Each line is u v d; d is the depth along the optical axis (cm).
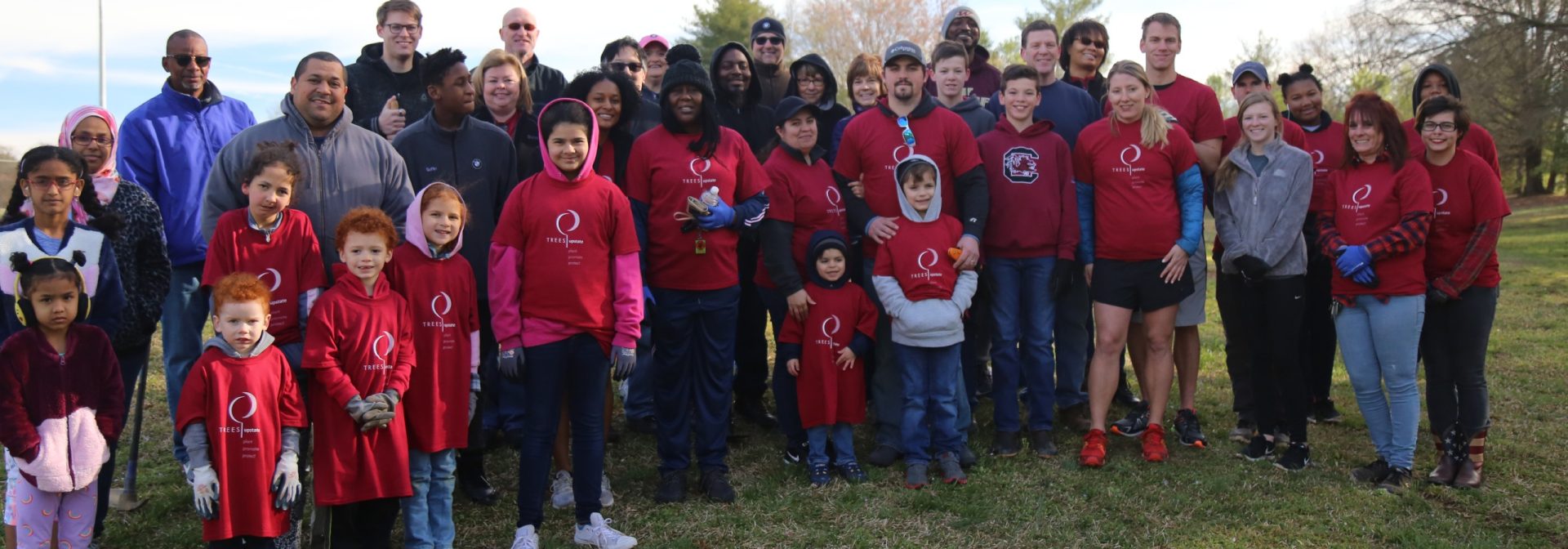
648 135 435
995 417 501
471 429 429
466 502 438
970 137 478
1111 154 471
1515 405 573
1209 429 542
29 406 328
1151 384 486
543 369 374
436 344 359
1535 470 463
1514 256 1524
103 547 387
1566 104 2117
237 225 351
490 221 443
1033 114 534
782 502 432
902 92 471
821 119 555
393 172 402
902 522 411
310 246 361
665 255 428
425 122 441
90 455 338
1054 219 484
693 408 532
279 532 330
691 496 441
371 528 364
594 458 385
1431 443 511
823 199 476
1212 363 711
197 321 457
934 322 450
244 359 325
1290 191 463
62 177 343
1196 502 430
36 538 336
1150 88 474
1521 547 384
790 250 462
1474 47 2189
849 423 466
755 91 563
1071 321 532
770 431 549
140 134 444
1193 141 523
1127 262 472
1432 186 439
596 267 378
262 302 328
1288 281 467
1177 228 468
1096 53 591
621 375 377
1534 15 2127
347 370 339
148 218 384
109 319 357
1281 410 511
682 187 423
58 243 349
